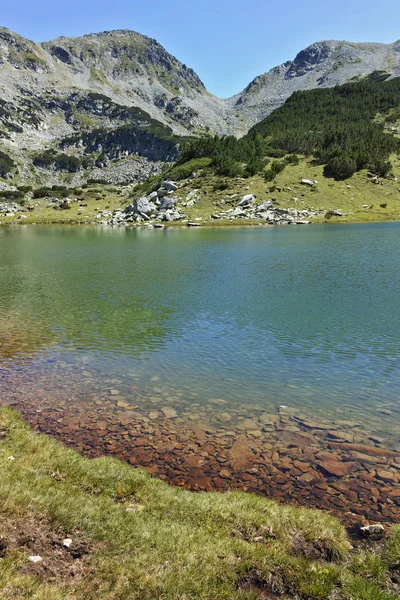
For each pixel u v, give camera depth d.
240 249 57.12
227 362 17.64
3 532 6.68
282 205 115.50
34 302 29.22
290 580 6.50
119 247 63.78
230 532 7.62
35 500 7.68
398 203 118.94
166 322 23.88
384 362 17.30
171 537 7.27
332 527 7.64
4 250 61.94
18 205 163.00
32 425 11.98
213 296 30.05
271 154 155.38
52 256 54.53
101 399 13.95
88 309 27.06
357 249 52.44
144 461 10.22
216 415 12.77
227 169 134.62
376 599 6.03
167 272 40.88
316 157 146.12
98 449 10.74
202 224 104.12
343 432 11.64
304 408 13.25
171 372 16.52
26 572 5.95
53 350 19.30
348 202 118.38
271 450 10.70
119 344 20.17
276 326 22.55
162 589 6.07
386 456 10.35
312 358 17.92
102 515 7.68
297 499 8.72
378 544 7.30
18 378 15.86
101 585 5.97
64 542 6.77
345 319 23.47
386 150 147.62
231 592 6.22
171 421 12.37
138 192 158.75
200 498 8.58
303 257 47.44
